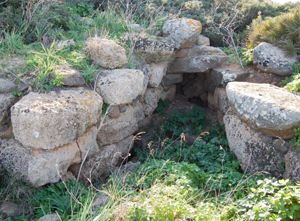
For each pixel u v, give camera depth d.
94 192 4.05
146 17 6.59
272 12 7.58
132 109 5.08
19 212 3.83
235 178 4.20
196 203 3.65
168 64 5.99
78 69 4.66
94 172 4.51
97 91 4.55
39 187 3.97
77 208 3.71
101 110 4.45
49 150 3.90
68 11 6.07
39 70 4.42
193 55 6.03
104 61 4.75
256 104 4.26
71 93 4.27
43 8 5.62
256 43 5.98
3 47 4.83
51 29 5.44
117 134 4.84
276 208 3.25
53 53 4.74
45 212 3.76
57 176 3.99
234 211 3.45
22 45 4.95
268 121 4.15
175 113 6.05
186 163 4.33
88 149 4.11
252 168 4.40
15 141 4.02
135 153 5.37
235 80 5.59
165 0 7.01
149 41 5.41
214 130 5.61
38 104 3.94
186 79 6.47
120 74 4.64
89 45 4.88
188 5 7.26
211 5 7.70
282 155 4.21
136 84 4.73
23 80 4.31
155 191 3.61
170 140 5.48
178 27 5.88
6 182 4.00
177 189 3.71
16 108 3.89
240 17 7.23
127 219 3.28
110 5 6.69
